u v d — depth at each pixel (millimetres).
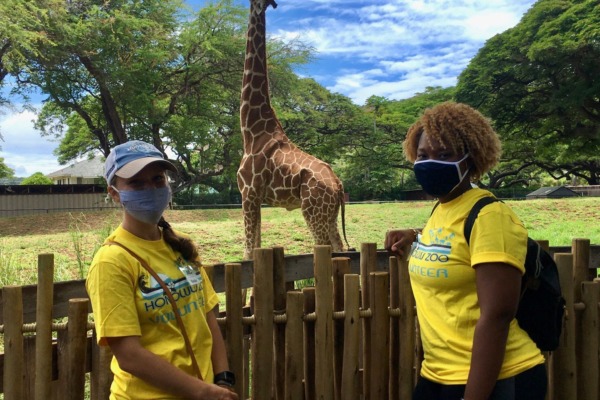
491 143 2086
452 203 2092
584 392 3047
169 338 1998
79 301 2402
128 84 18250
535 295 2021
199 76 21250
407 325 3004
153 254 2062
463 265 1967
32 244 9117
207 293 2326
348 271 3008
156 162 2020
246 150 6516
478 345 1839
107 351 2480
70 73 18594
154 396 1939
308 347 2938
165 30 19656
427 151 2113
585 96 19516
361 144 32000
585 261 3059
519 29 21125
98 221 14109
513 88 22188
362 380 3221
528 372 1951
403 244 2848
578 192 30281
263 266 2752
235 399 1963
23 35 13930
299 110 28234
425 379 2146
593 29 18062
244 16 20500
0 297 2482
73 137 30891
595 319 3031
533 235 11430
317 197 6109
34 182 37719
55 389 2525
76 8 18047
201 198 29875
